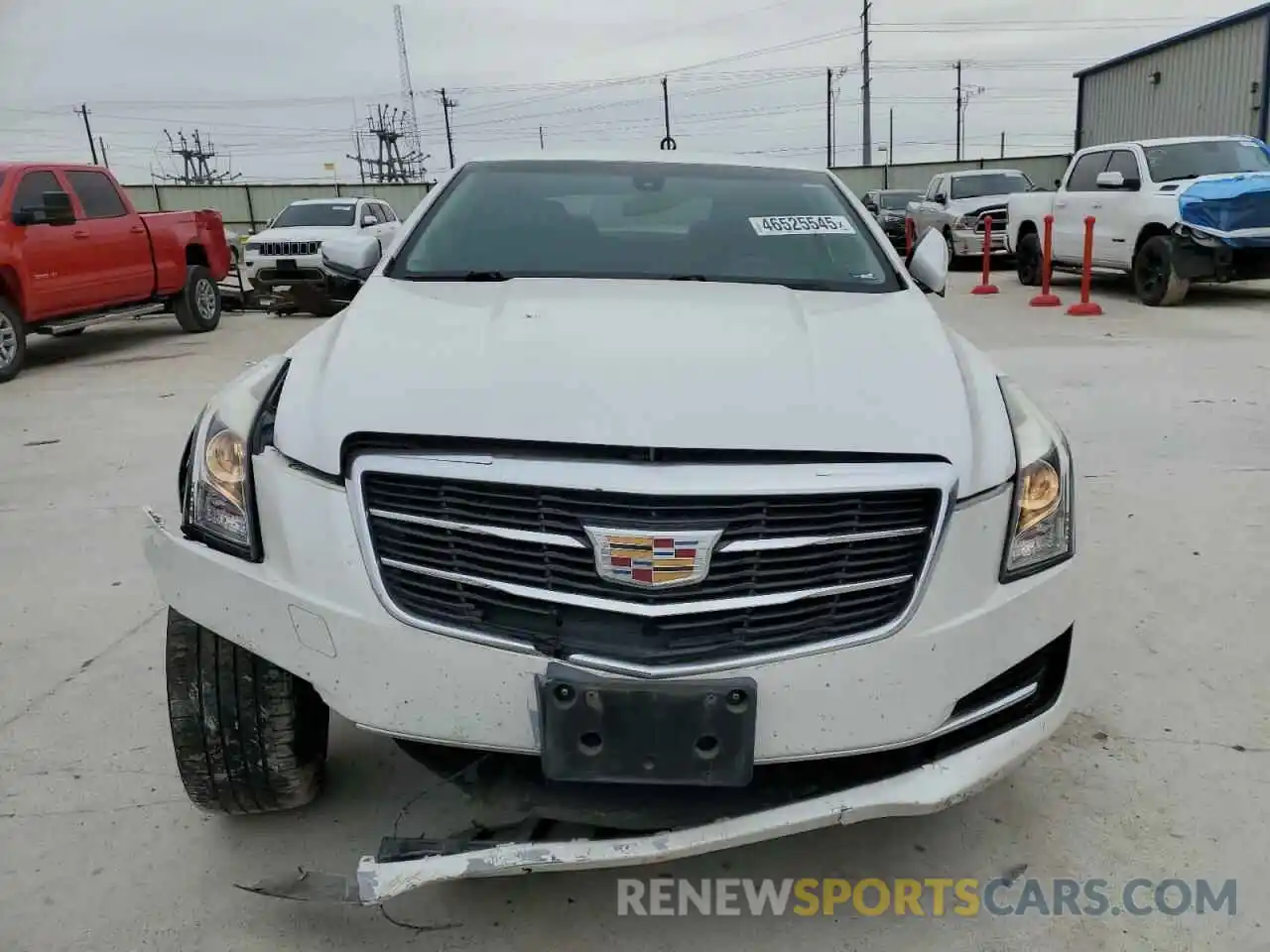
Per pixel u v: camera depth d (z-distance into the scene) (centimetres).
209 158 6006
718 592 180
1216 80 1983
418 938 207
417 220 309
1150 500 464
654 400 189
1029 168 3419
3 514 474
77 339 1134
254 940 206
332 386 200
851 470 183
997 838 239
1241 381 705
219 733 212
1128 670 312
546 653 181
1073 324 1004
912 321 246
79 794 252
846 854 234
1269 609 352
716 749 180
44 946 203
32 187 910
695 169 341
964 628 191
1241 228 1035
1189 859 231
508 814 197
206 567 200
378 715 189
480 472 181
